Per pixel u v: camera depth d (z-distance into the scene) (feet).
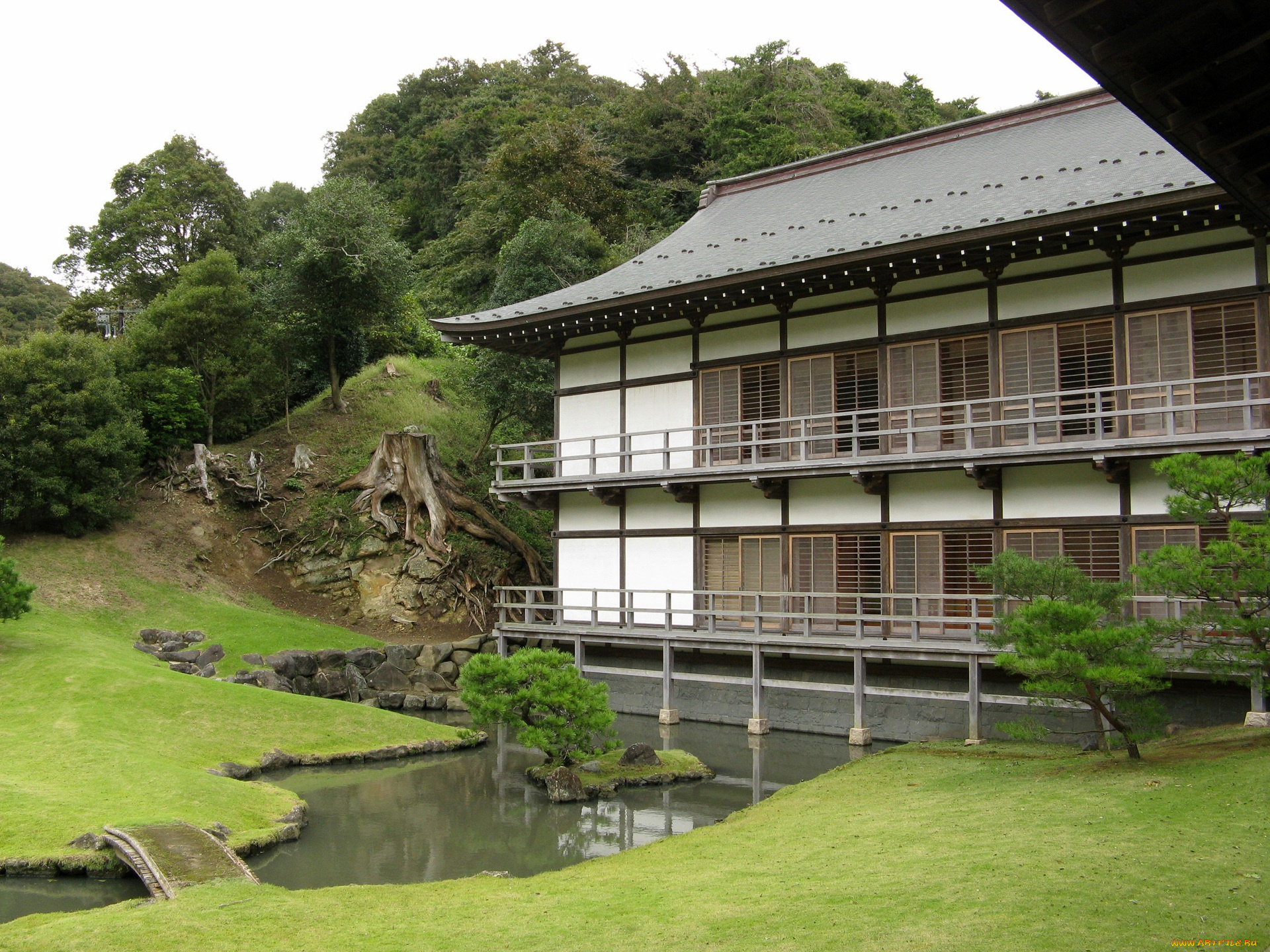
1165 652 52.65
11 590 68.28
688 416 81.25
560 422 89.45
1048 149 79.82
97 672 66.44
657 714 80.02
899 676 67.87
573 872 38.01
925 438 69.05
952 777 48.57
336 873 41.73
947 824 37.78
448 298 163.53
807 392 74.95
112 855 40.27
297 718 66.90
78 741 54.08
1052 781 43.24
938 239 62.34
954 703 65.31
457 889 35.50
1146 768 42.39
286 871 41.98
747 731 72.84
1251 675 41.98
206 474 107.14
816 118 180.65
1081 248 63.16
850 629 71.00
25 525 92.38
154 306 113.80
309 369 131.34
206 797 48.19
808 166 100.12
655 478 77.71
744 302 77.05
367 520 105.09
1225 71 19.52
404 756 65.57
